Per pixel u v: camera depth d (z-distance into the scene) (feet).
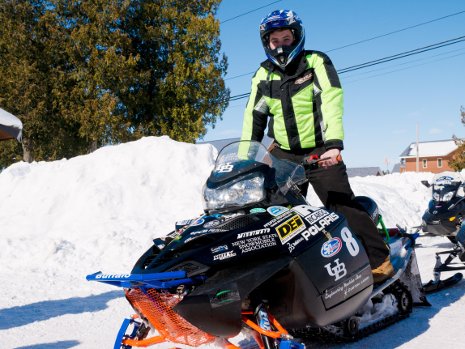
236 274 9.36
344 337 12.73
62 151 100.73
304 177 11.81
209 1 97.04
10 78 90.48
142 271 9.64
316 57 12.96
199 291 9.10
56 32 90.27
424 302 16.51
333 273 10.70
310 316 10.38
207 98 91.66
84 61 90.89
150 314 9.84
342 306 11.03
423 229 26.96
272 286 10.28
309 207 11.21
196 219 10.69
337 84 12.65
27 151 96.58
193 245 9.74
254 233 9.85
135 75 87.76
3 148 108.88
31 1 93.20
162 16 92.68
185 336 9.90
